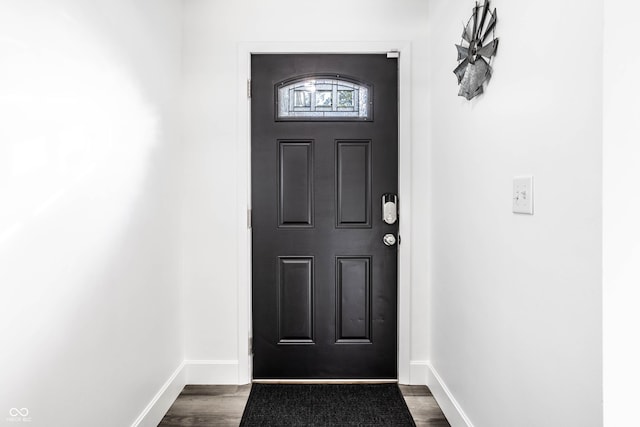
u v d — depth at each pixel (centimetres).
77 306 143
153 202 210
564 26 113
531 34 131
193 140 252
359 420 213
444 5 222
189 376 254
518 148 140
